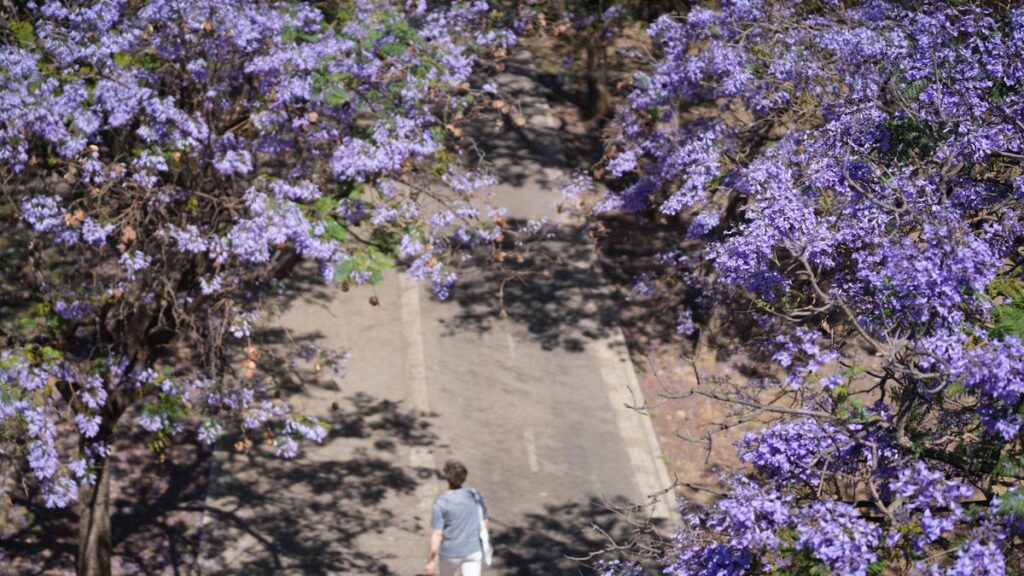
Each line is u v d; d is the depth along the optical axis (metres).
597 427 24.53
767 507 10.70
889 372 11.46
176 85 17.20
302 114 16.89
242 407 18.47
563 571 21.08
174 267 17.89
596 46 33.59
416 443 23.91
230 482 22.64
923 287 11.25
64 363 16.38
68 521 21.58
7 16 17.59
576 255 29.17
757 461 11.91
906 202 12.32
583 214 29.39
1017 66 14.26
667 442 24.09
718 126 20.48
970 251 11.27
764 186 13.83
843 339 13.26
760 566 10.88
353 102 17.14
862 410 11.91
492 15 22.12
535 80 35.66
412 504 22.50
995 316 11.45
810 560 10.51
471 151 32.06
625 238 29.67
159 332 23.38
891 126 14.24
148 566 20.83
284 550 21.28
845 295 12.57
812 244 12.67
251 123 17.48
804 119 17.72
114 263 19.86
